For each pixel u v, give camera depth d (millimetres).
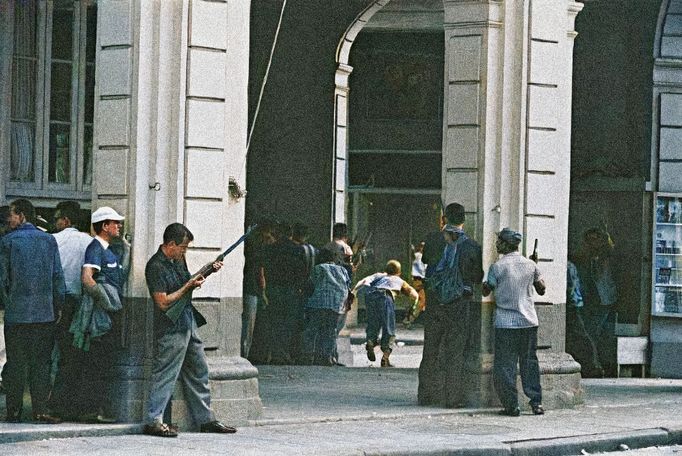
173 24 20672
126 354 20297
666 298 33969
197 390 20000
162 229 20500
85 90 28469
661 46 34125
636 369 33781
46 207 28031
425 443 19391
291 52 36688
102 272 19844
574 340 33312
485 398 23859
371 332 33906
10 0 27719
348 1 36750
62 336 20156
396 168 48219
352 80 48000
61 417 20203
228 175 21078
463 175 24250
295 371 30953
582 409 24516
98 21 20891
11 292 19688
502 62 24141
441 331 24062
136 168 20453
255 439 19375
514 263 23250
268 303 33281
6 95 27641
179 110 20594
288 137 36781
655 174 34156
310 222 36875
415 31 47719
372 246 49094
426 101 48062
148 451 17844
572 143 34656
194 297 20656
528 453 19750
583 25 34562
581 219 34469
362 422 21828
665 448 21297
